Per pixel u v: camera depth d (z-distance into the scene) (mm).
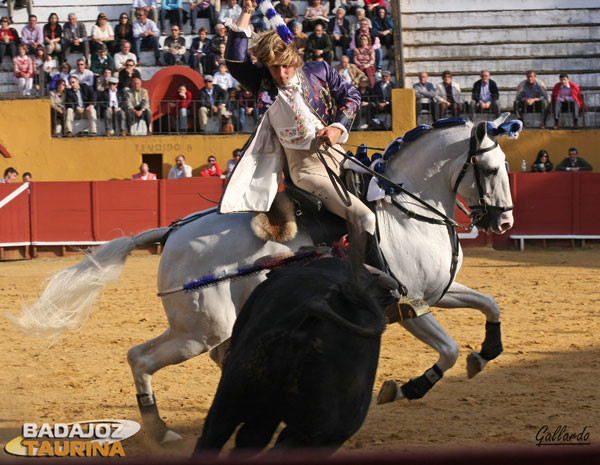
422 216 6383
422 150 6559
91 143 23922
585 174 21812
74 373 8812
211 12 26109
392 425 6590
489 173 6527
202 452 3709
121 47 25141
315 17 24969
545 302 13203
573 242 21969
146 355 5855
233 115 24031
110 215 22031
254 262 5559
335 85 5969
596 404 7105
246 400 3787
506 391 7629
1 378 8586
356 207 5789
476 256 20438
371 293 4414
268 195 5816
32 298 14617
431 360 9062
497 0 27078
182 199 22031
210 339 5742
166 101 24031
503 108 24906
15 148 23984
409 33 26797
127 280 16703
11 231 21594
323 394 3752
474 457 1949
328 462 1972
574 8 26859
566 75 23859
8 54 25625
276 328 3857
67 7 27281
